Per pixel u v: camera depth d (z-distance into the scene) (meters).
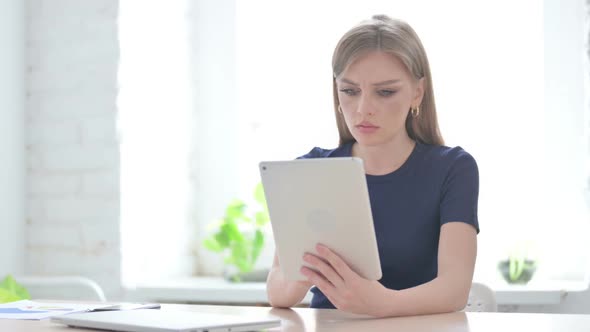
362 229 1.43
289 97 3.45
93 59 3.14
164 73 3.37
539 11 3.12
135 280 3.17
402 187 1.89
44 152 3.22
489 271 3.15
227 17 3.52
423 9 3.25
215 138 3.55
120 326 1.28
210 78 3.55
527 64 3.14
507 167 3.16
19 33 3.21
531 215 3.12
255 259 3.16
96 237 3.12
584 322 1.38
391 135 1.76
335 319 1.50
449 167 1.85
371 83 1.71
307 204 1.46
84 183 3.15
